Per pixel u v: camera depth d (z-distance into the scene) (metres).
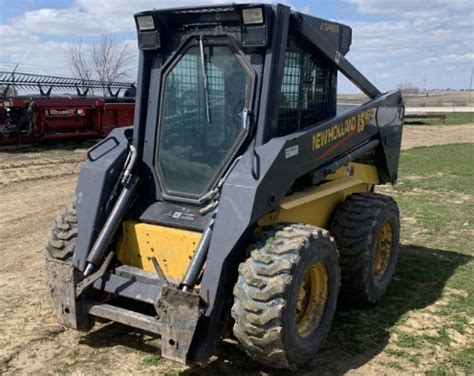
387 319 5.02
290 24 4.31
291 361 3.82
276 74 4.06
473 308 5.32
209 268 3.68
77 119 16.78
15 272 6.12
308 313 4.14
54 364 4.16
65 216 4.51
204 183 4.20
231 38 4.09
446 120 31.97
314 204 4.75
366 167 5.76
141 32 4.37
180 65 4.32
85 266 4.16
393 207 5.39
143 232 4.19
